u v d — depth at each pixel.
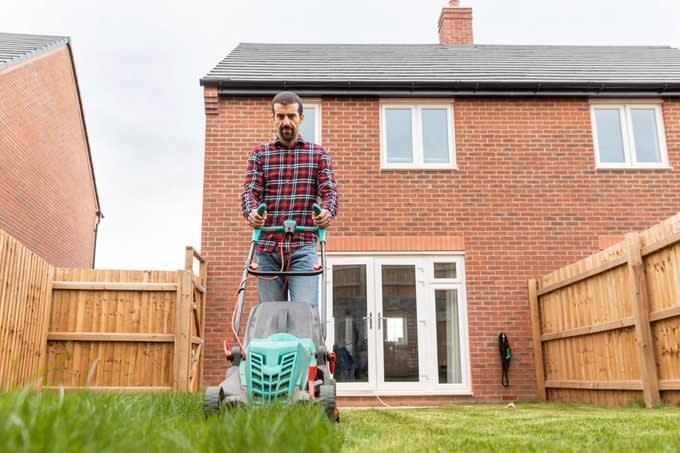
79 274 8.47
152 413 2.45
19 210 15.07
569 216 9.94
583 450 2.36
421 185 9.95
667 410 5.40
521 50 12.85
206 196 9.72
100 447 1.39
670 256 6.04
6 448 1.16
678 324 5.95
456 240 9.77
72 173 19.20
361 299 9.55
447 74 10.73
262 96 10.16
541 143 10.17
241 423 1.99
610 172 10.09
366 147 10.05
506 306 9.59
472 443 2.76
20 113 14.69
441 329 9.55
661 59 12.20
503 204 9.94
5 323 6.67
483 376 9.35
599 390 7.54
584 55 12.48
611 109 10.52
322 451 1.77
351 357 9.37
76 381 8.20
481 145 10.14
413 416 5.15
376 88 10.15
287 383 3.38
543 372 9.23
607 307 7.25
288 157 4.66
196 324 8.99
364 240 9.69
